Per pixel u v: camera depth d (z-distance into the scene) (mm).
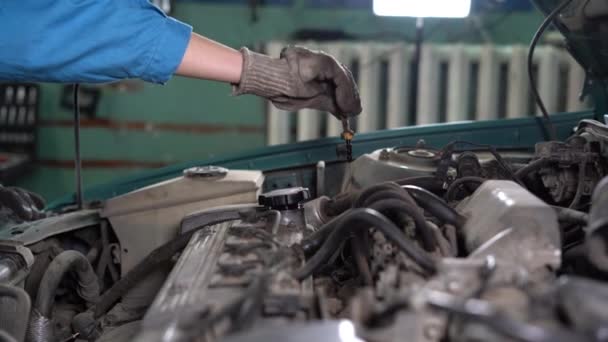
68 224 1391
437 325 666
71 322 1296
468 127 1733
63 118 3453
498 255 854
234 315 720
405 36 3430
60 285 1399
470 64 3334
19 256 1198
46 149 3484
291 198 1173
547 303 659
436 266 806
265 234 1032
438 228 1015
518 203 896
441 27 3422
